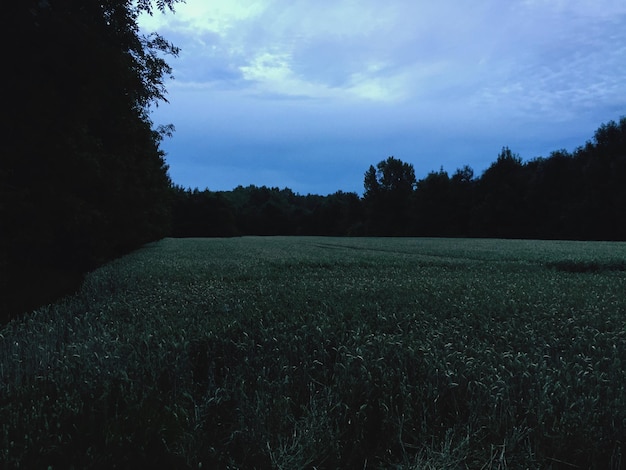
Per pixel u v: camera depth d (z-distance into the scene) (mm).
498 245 30250
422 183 80438
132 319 5371
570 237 55500
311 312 5652
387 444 2621
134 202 19438
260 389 3115
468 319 5211
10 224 8945
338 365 3451
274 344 4020
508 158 70125
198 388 3383
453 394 2961
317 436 2576
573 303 6309
